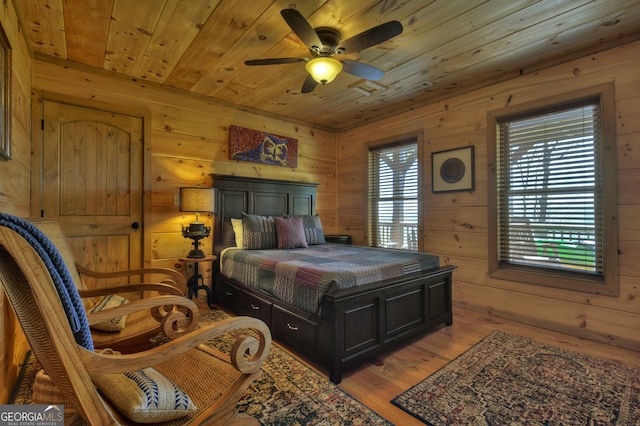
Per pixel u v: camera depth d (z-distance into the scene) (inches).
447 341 96.7
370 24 85.7
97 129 114.5
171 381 40.9
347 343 76.0
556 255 107.3
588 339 98.2
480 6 78.5
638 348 89.7
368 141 174.6
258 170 159.3
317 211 184.1
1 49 63.9
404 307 91.8
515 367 80.0
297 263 94.7
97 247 114.2
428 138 144.9
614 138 94.4
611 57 95.3
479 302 125.3
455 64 109.6
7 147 67.5
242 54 103.2
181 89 132.6
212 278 138.0
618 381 73.2
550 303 106.8
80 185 110.7
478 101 126.8
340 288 77.6
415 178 151.6
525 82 113.5
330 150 190.9
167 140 130.4
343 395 68.2
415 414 61.9
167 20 84.9
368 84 126.5
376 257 107.7
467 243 129.8
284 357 85.7
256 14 82.2
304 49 100.1
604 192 96.0
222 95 138.9
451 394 68.5
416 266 100.2
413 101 145.7
